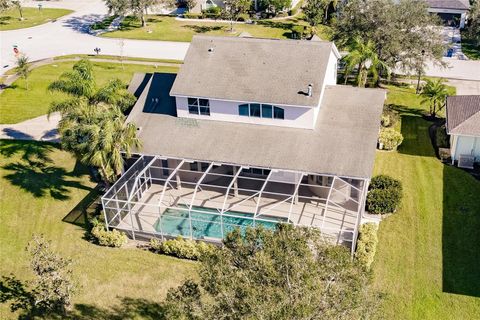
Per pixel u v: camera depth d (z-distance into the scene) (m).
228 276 20.50
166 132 44.25
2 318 32.78
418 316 31.91
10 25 93.62
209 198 43.50
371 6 61.19
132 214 41.53
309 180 43.47
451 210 41.47
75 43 83.69
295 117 42.78
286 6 98.00
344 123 43.22
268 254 20.69
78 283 34.03
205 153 41.47
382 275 35.09
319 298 19.23
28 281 35.81
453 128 46.16
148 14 100.69
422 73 62.44
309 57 45.12
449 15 90.12
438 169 47.25
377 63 57.00
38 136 54.06
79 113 40.41
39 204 43.69
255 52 46.34
